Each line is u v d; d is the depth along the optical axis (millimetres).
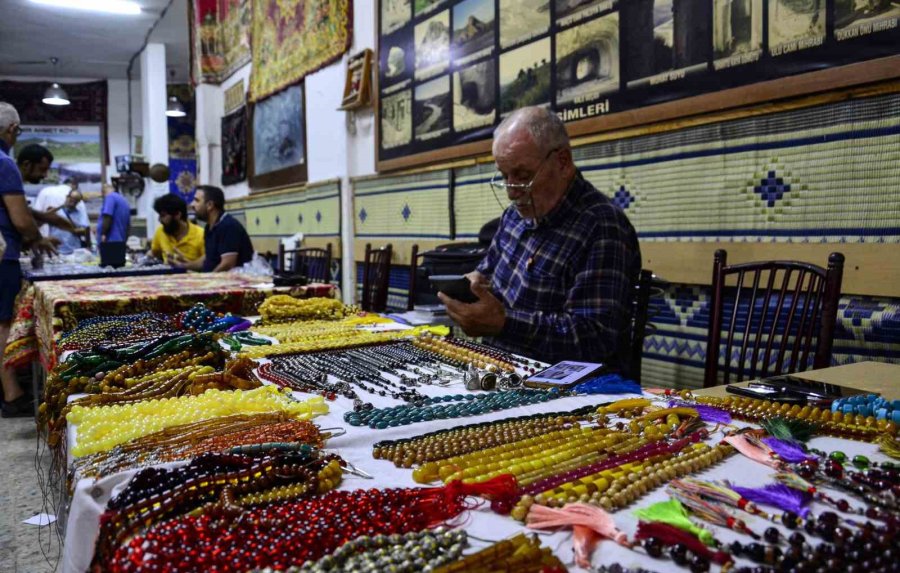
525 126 2184
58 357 2166
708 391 1643
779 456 1112
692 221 2910
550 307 2256
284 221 7922
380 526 852
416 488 1020
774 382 1620
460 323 1995
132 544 783
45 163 5418
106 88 16078
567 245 2213
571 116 3539
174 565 743
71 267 5297
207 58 10094
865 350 2305
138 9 10664
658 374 3113
